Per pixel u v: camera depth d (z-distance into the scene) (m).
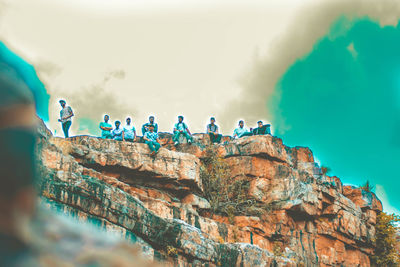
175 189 23.77
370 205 33.06
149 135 23.91
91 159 21.94
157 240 18.95
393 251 33.12
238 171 26.70
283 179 26.97
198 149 26.98
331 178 31.16
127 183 22.88
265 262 22.36
